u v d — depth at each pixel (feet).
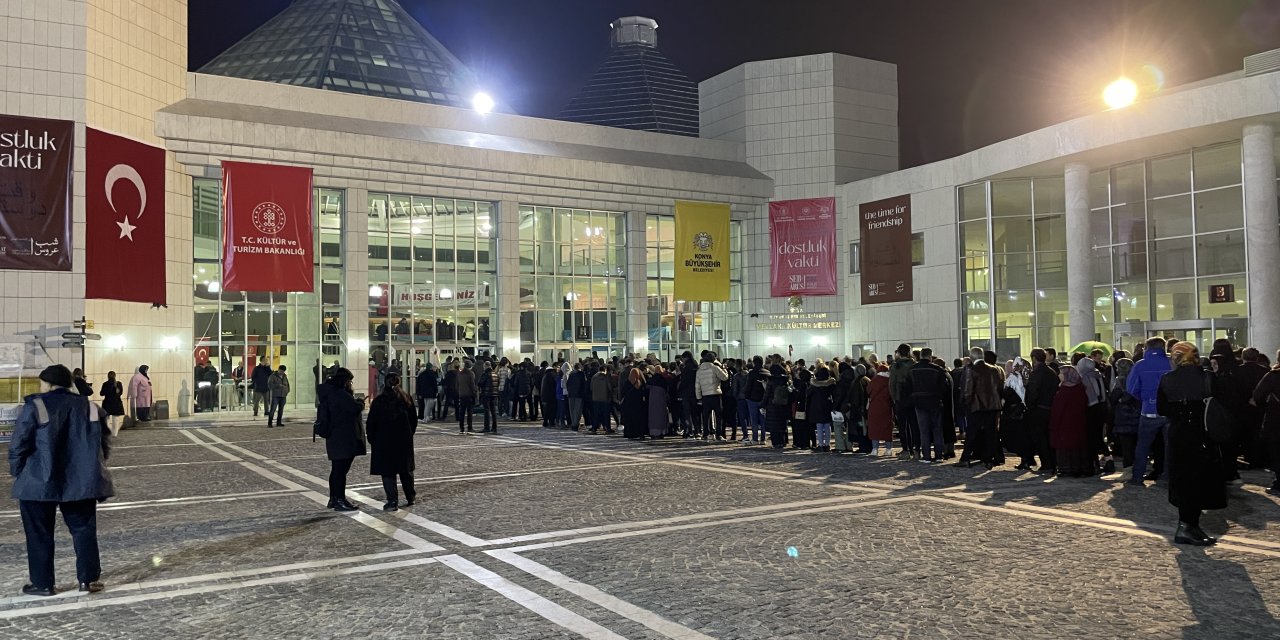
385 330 117.91
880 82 151.12
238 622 20.74
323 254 114.32
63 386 23.67
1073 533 29.76
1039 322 109.19
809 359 142.20
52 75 84.99
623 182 134.82
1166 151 94.02
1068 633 19.03
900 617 20.33
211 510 36.81
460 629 19.93
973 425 47.67
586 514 34.47
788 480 43.47
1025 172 107.45
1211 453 27.94
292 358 111.86
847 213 139.03
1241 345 85.71
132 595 23.32
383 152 116.06
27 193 83.15
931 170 120.57
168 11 103.45
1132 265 97.71
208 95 111.24
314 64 193.47
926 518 32.76
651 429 67.31
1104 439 50.70
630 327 136.56
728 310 149.07
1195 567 24.73
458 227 124.36
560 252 132.16
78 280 85.25
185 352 102.63
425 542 29.71
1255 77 80.53
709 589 23.02
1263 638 18.58
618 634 19.40
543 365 85.66
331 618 20.92
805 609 21.08
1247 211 83.71
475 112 134.21
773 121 149.89
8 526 34.27
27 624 20.86
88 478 23.36
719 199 143.43
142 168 94.02
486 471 48.78
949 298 117.50
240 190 104.42
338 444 36.68
